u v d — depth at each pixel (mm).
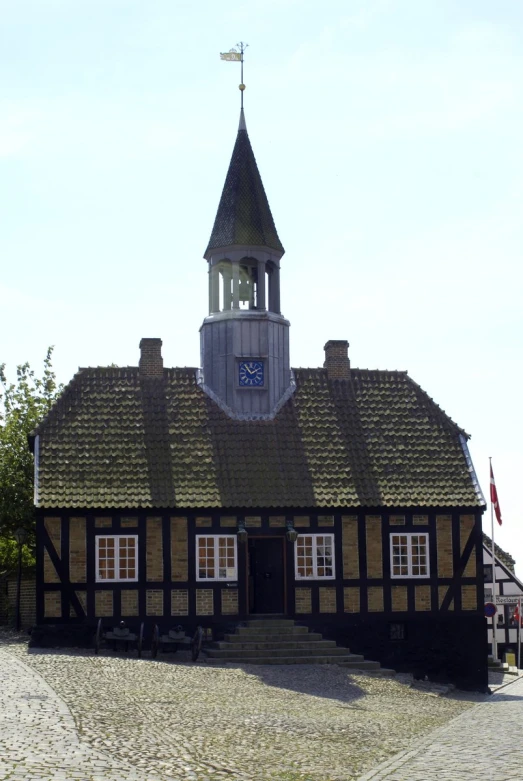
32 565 39656
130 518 30719
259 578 31703
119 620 30281
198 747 15383
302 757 15500
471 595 32281
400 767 14914
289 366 35594
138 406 33469
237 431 33406
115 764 13492
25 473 38219
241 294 35969
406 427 34500
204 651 29453
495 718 22172
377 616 31703
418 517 32344
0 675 21500
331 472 32656
